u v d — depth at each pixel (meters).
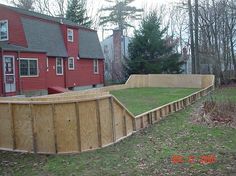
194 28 31.44
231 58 35.22
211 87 25.12
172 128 10.59
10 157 7.95
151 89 26.83
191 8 31.19
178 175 6.03
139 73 32.69
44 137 8.09
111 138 8.66
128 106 15.55
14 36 24.02
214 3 32.38
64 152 8.01
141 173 6.25
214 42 32.62
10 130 8.43
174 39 48.66
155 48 32.59
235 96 19.42
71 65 28.80
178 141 8.80
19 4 44.34
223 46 33.62
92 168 6.73
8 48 20.94
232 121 11.12
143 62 32.34
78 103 7.99
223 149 7.82
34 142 8.15
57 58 26.94
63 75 27.67
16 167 7.11
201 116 12.05
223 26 33.28
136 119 10.22
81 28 31.52
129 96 20.88
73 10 45.28
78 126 8.01
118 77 36.50
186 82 28.88
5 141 8.55
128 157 7.39
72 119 8.01
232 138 9.00
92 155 7.73
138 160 7.12
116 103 8.92
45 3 46.69
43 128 8.08
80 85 30.08
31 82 22.72
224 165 6.52
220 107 12.52
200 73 32.53
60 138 8.02
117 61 38.84
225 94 21.17
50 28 26.91
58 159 7.56
